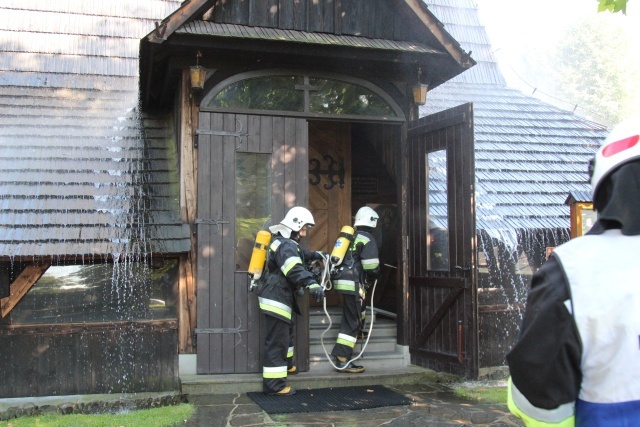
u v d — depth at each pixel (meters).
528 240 8.05
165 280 6.92
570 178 8.93
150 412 6.00
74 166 7.35
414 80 7.87
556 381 1.86
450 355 7.02
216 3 7.08
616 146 1.99
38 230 6.46
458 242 6.98
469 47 11.41
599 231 1.98
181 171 7.04
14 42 8.88
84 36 9.20
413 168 7.78
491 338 7.73
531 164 9.05
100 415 6.00
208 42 6.72
